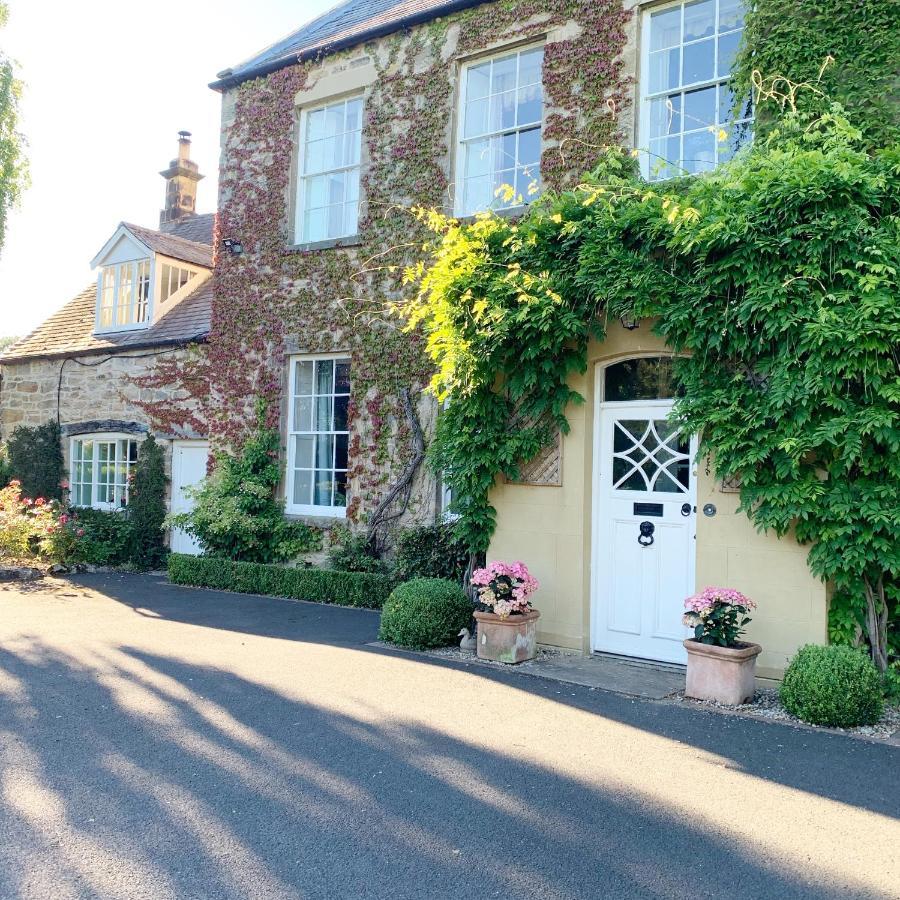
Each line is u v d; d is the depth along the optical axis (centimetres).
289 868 303
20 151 1423
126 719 472
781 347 534
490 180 873
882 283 502
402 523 917
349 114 1014
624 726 473
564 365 663
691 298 572
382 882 294
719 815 353
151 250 1330
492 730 461
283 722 469
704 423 564
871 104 599
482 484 705
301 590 921
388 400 937
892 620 544
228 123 1111
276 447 1038
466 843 325
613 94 767
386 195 947
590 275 623
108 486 1341
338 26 1113
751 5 647
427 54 921
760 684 563
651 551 641
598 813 354
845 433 508
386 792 372
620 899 285
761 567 566
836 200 520
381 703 509
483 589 638
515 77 864
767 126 627
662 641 631
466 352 675
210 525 1013
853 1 606
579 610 663
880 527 501
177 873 297
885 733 465
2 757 409
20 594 947
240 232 1087
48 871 297
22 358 1439
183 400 1210
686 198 587
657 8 755
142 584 1046
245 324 1076
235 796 365
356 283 971
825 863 312
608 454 670
